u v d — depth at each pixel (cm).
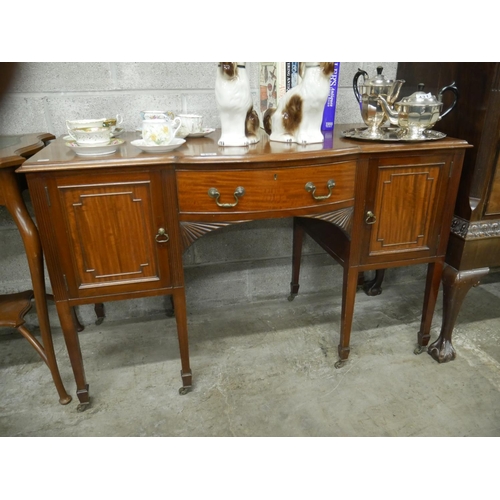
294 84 128
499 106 103
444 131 123
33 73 124
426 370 129
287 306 166
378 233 113
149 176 92
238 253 159
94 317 154
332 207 105
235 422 110
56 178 87
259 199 99
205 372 129
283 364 132
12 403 117
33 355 138
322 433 106
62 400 116
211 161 92
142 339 146
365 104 119
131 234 97
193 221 99
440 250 120
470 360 133
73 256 96
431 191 111
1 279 142
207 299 164
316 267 171
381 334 147
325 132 132
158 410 114
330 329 150
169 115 124
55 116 130
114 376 128
